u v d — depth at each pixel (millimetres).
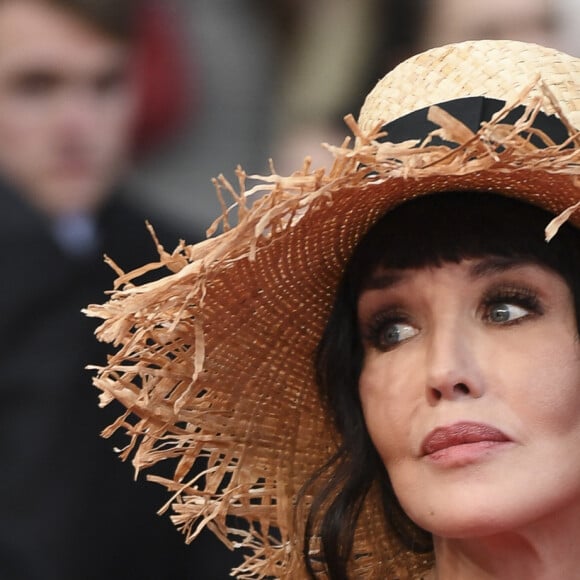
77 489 6297
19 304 6309
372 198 4992
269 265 5211
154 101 6648
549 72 5043
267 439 5551
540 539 5004
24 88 6363
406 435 4996
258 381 5500
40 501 6258
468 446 4840
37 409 6297
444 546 5227
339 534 5430
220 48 6824
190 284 4941
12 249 6305
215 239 4887
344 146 4660
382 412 5074
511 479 4816
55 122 6395
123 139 6586
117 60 6473
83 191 6473
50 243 6383
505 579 5094
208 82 6816
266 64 7016
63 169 6422
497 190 4914
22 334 6324
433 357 4898
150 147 6691
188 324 5242
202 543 6555
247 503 5559
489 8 7500
